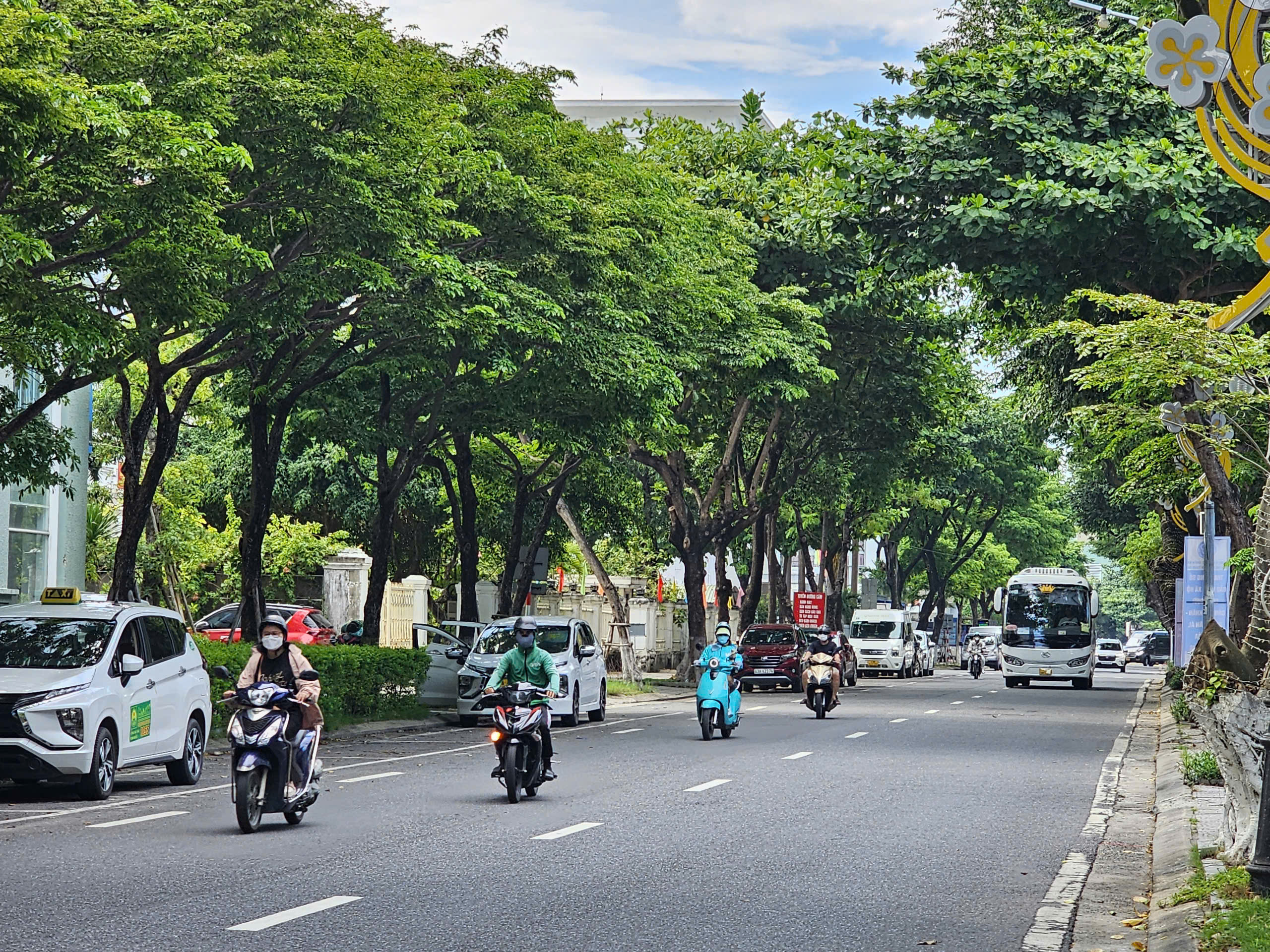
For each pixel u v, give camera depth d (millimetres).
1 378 26719
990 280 25828
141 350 18516
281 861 11305
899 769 19703
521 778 15508
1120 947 8703
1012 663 53375
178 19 16812
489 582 47188
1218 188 23016
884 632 65125
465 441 34625
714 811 14891
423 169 20359
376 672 28688
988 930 9109
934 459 49281
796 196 36969
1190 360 17797
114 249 16312
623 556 64188
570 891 10125
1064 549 89875
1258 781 10805
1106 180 23594
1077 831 13961
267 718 13094
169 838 12594
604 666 30906
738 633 53750
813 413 44500
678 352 29094
